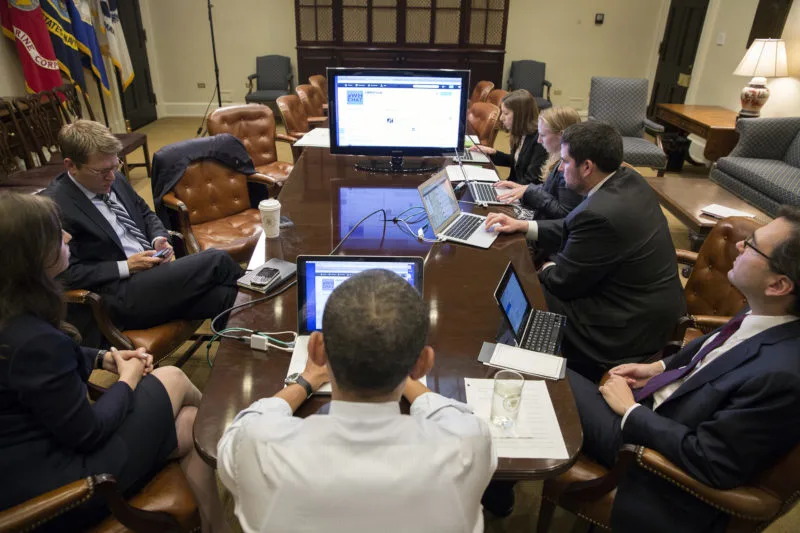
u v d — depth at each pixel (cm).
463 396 125
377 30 638
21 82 425
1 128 338
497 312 158
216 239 270
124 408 129
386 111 267
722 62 560
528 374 133
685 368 141
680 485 117
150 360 150
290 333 145
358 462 73
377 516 71
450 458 76
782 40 457
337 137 273
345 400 79
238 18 679
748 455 110
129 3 623
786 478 110
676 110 526
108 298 194
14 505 111
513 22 691
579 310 186
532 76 681
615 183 186
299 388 117
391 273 82
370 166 287
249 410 99
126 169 441
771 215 378
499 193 252
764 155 429
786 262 113
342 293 78
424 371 89
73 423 114
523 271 183
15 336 109
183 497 131
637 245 174
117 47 519
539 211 242
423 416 89
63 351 114
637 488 128
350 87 262
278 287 168
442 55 649
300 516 72
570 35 696
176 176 266
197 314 209
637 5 678
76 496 107
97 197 204
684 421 125
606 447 139
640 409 130
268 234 198
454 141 275
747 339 122
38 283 115
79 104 428
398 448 74
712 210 321
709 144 464
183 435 144
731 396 117
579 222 176
